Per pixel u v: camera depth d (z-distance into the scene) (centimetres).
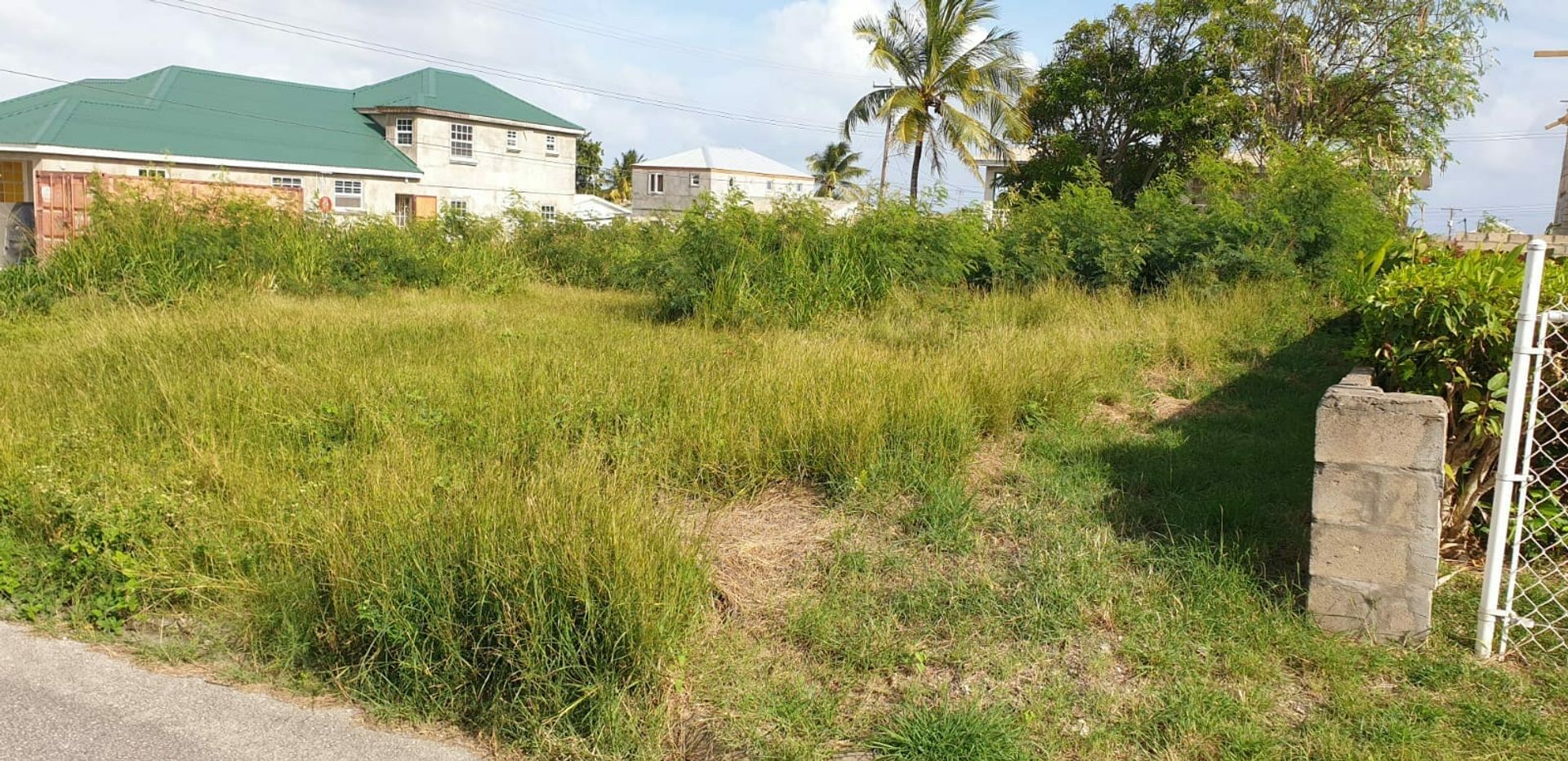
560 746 319
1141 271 1441
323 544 391
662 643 339
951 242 1333
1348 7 2494
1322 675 349
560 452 535
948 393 625
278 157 2920
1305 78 2509
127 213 1295
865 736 323
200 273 1276
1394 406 361
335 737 327
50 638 391
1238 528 452
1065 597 399
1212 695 334
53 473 480
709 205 1273
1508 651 364
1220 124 2708
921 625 387
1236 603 395
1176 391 820
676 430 569
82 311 1116
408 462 486
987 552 452
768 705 337
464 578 351
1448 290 423
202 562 424
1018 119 3091
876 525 485
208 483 501
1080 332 984
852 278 1212
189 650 375
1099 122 3066
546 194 3906
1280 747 308
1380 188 1858
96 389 657
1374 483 367
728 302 1141
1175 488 535
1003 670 356
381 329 932
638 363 759
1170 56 2897
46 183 1411
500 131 3659
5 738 316
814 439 557
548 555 348
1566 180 2319
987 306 1185
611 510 382
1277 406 752
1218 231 1407
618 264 1711
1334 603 377
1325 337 1061
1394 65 2516
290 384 662
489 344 881
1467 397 419
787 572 434
